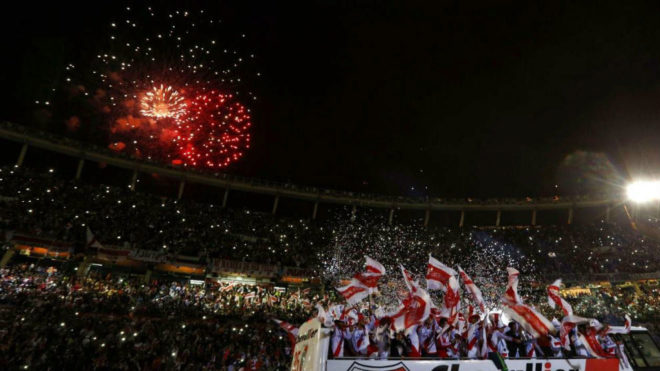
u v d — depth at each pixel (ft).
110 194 113.91
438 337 31.71
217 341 71.36
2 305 68.54
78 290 77.97
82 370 58.80
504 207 164.35
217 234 119.03
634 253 123.24
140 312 77.46
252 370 67.21
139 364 63.10
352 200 159.74
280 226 135.64
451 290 33.47
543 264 127.85
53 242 90.53
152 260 99.40
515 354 33.68
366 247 132.26
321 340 26.91
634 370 34.50
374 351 29.71
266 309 89.30
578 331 35.55
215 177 142.31
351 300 31.78
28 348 58.95
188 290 91.86
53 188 104.53
